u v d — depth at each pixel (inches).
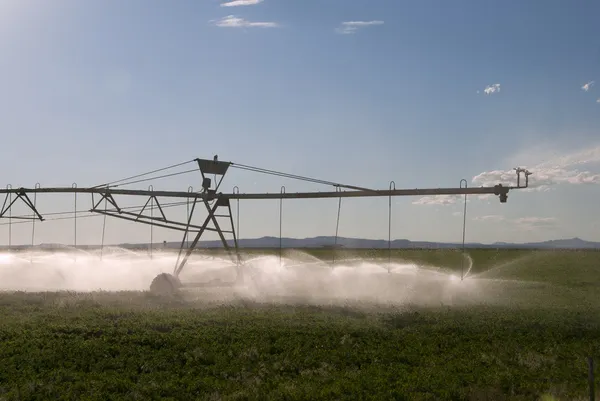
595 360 1005.2
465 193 1619.1
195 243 1937.7
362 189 1732.3
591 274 2979.8
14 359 970.7
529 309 1568.7
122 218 1926.7
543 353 1057.5
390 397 801.6
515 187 1576.0
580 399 759.1
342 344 1089.4
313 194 1788.9
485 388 833.5
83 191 1927.9
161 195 1905.8
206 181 1871.3
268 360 987.9
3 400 775.7
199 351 1016.2
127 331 1173.1
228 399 783.1
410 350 1059.9
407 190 1674.5
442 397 803.4
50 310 1476.4
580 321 1350.9
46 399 786.8
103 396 801.6
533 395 820.6
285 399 785.6
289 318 1365.7
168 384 850.8
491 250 5418.3
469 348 1087.0
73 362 967.0
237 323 1275.8
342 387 837.8
